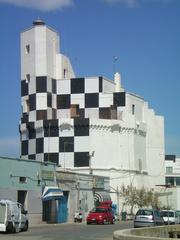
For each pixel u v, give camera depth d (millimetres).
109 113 80312
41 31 79500
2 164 47906
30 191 52188
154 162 88625
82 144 76875
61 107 81000
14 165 49719
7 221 34969
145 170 85562
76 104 80750
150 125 88625
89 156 76250
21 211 37969
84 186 66562
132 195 78562
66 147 76938
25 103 80625
